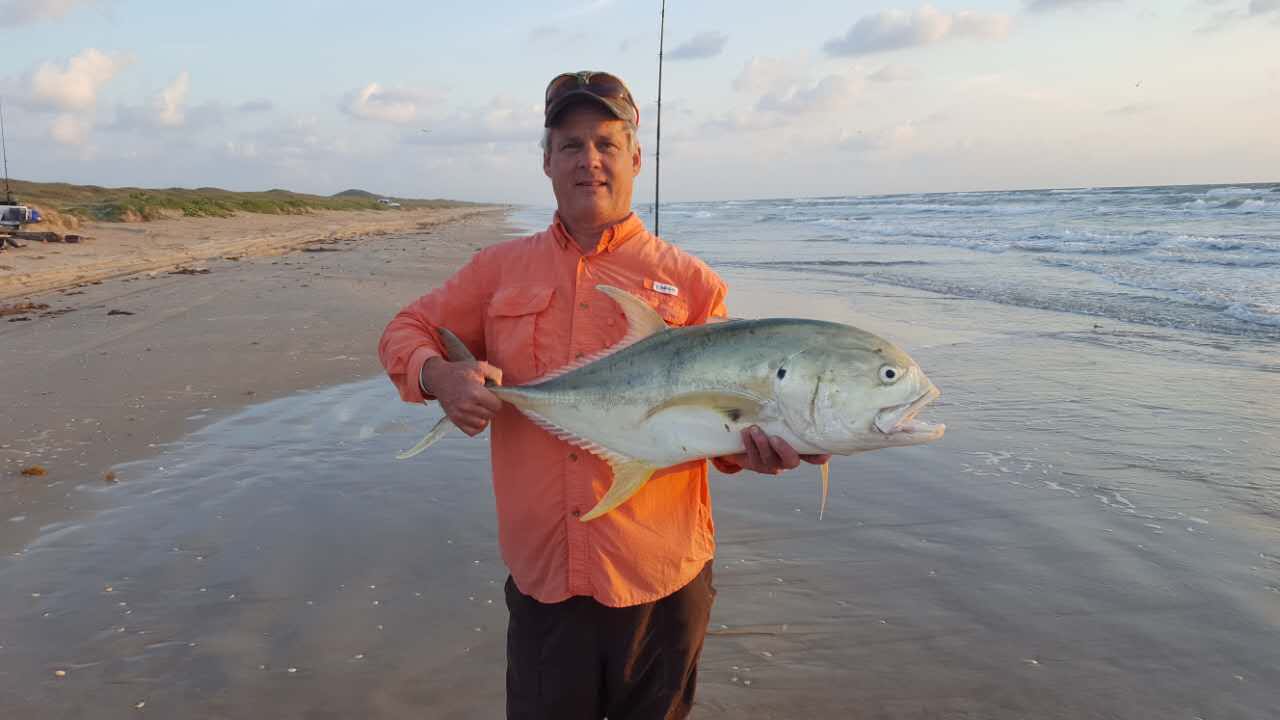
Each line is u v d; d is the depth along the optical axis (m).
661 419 2.15
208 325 10.95
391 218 60.84
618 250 2.38
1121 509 4.93
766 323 2.16
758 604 4.05
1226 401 7.02
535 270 2.40
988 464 5.73
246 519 4.98
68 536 4.73
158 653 3.62
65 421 6.84
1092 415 6.75
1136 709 3.22
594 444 2.22
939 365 8.73
